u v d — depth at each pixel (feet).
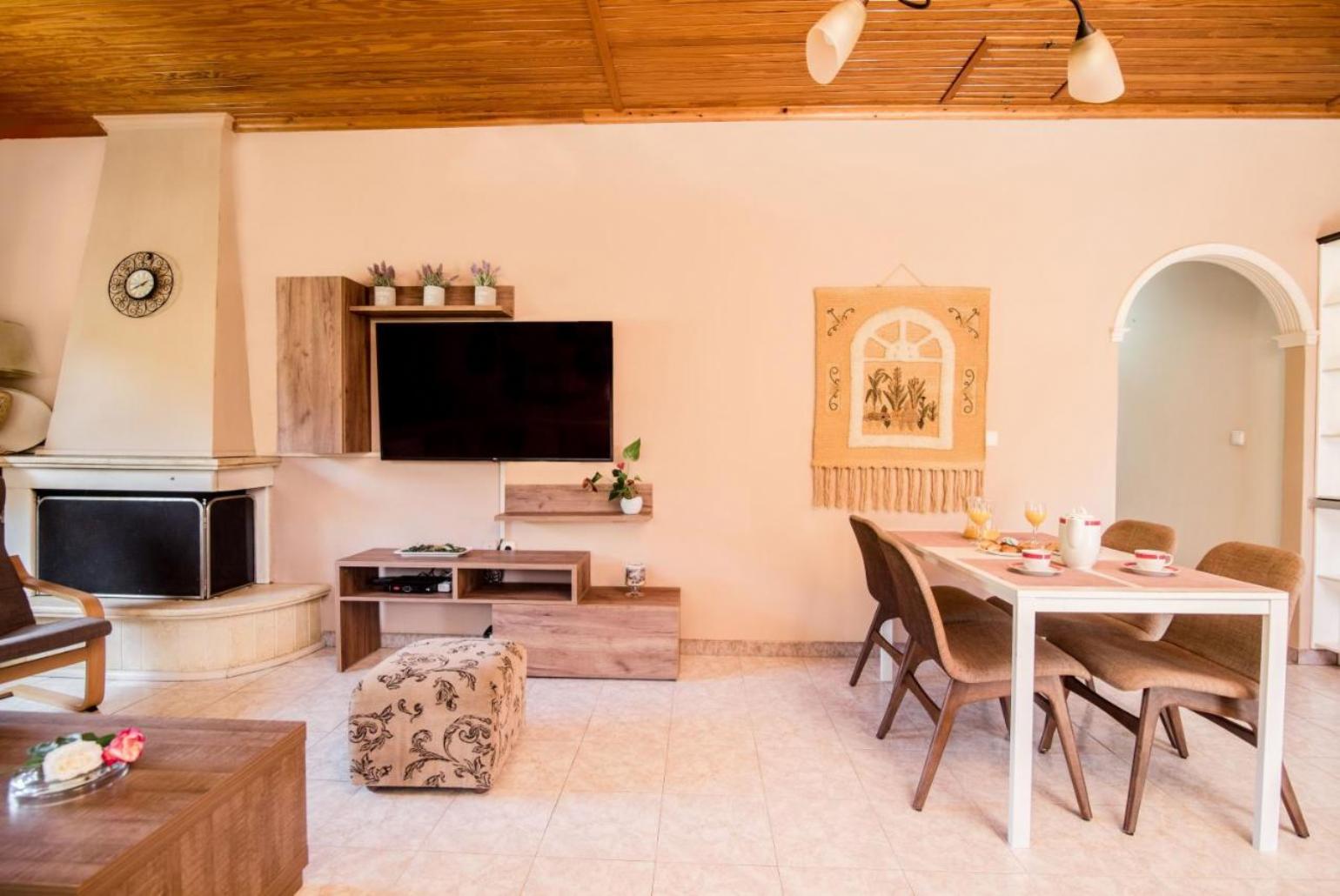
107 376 10.25
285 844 4.97
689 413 10.73
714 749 7.45
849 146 10.55
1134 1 7.84
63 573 9.95
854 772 6.94
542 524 10.87
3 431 10.34
